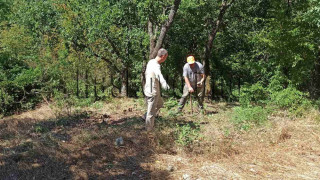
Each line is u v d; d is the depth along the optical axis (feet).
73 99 25.99
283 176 12.41
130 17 28.04
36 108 26.73
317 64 28.37
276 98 22.39
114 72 34.19
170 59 36.22
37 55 31.32
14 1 47.88
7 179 12.14
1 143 16.58
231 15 39.99
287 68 26.61
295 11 26.22
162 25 23.00
